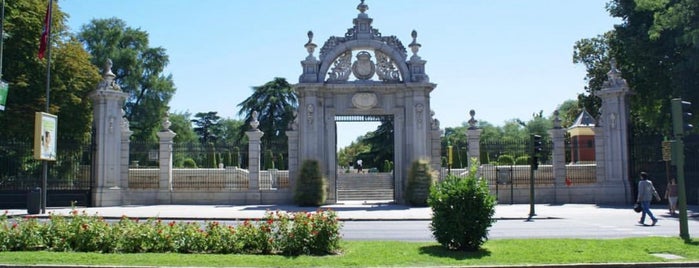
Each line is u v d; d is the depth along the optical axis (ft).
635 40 118.32
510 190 116.16
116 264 39.37
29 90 125.90
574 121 181.57
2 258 41.01
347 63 114.52
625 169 112.57
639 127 155.12
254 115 116.16
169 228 46.91
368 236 60.75
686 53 104.63
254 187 113.09
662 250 45.98
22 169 112.98
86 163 110.73
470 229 45.47
